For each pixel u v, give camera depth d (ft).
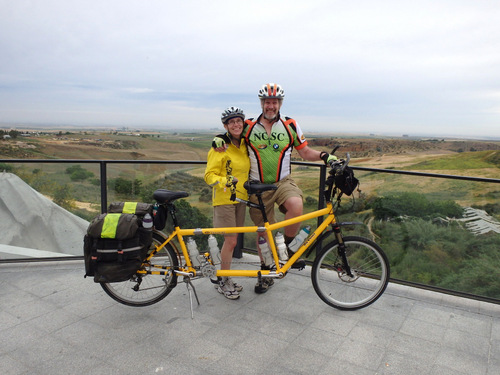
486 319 8.94
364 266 9.56
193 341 7.83
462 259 10.11
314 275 9.34
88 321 8.55
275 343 7.81
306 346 7.72
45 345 7.58
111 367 6.93
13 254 11.89
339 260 9.50
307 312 9.16
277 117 9.16
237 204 9.64
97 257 7.92
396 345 7.82
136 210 8.43
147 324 8.48
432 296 10.00
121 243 7.88
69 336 7.93
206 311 9.14
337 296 10.03
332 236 9.65
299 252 9.20
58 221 12.05
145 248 8.37
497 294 9.82
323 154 9.38
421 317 8.98
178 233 8.93
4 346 7.51
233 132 8.87
